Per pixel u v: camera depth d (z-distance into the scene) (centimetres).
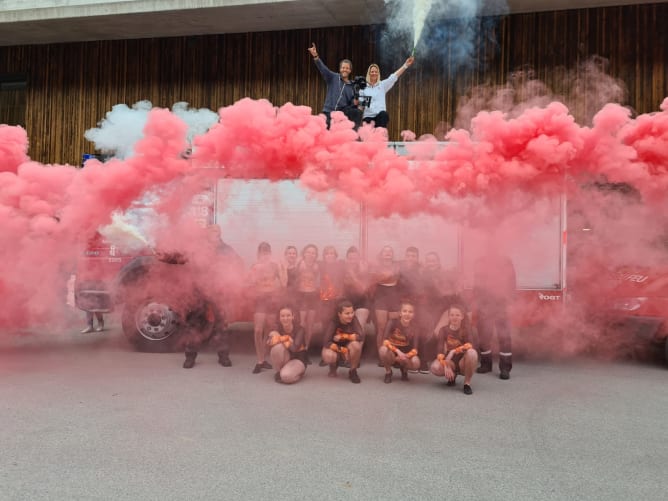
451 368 550
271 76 1290
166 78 1342
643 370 655
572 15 1146
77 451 381
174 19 1239
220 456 374
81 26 1288
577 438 420
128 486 328
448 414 475
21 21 1263
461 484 337
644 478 348
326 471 352
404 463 367
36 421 444
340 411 478
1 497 312
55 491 321
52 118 1398
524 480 344
